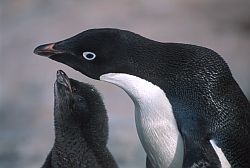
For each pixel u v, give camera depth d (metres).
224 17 32.72
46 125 23.94
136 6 32.59
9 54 29.11
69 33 30.09
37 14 31.92
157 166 12.62
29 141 22.14
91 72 12.59
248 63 29.02
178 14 32.28
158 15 31.97
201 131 12.15
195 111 12.23
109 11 31.95
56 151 13.23
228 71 12.56
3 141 22.23
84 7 32.31
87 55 12.52
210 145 12.14
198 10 33.09
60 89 13.02
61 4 32.72
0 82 27.34
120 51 12.42
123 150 20.56
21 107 25.67
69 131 13.16
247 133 12.41
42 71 27.78
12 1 33.22
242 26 32.12
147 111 12.38
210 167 11.93
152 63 12.40
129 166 19.95
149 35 30.12
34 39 29.91
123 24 30.80
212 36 30.89
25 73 27.83
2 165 20.50
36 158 20.91
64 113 13.06
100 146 13.40
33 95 26.50
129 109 24.05
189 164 11.97
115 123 22.72
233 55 29.66
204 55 12.52
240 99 12.52
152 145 12.49
